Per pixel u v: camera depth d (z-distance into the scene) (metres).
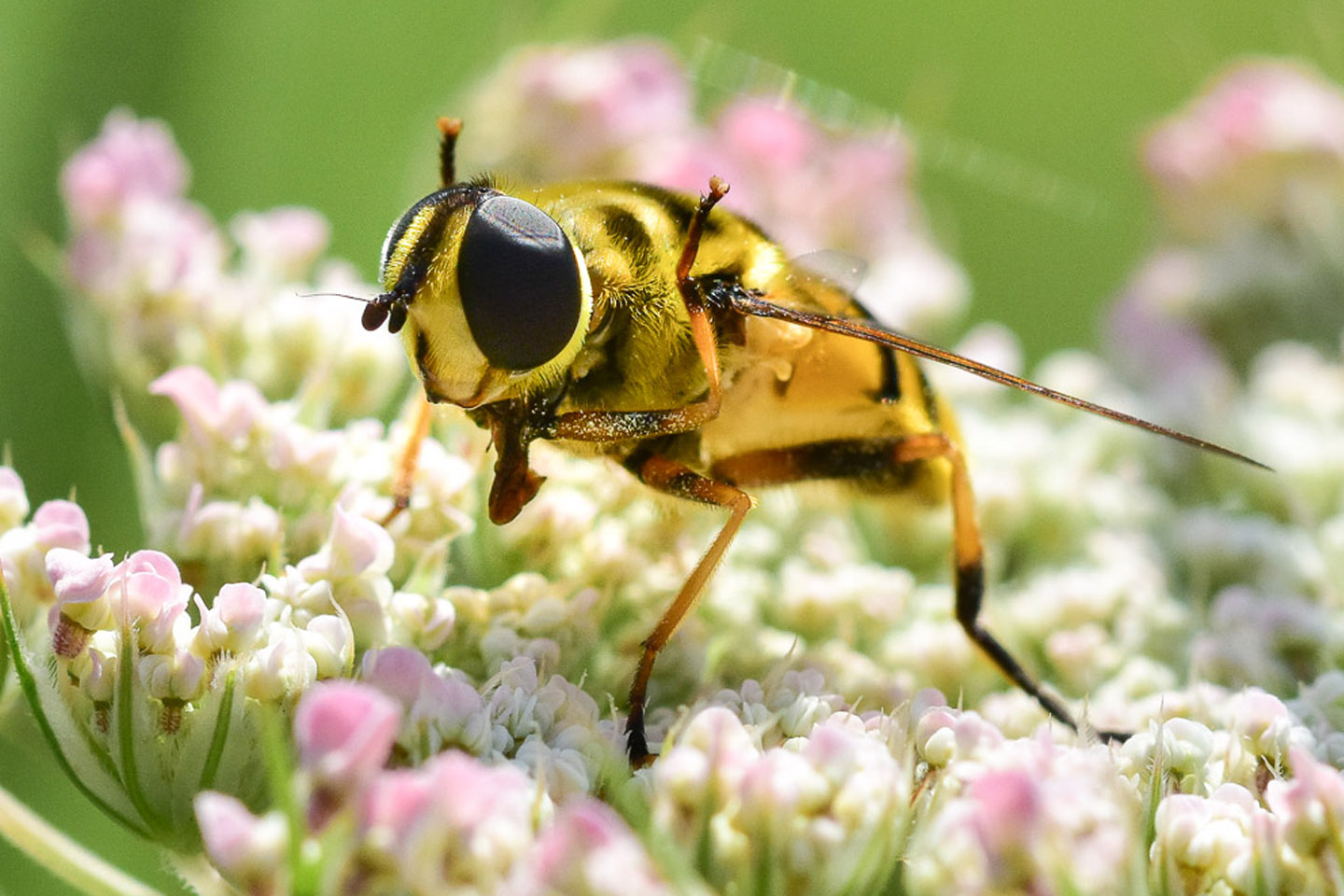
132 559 0.07
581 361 0.08
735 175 0.09
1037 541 0.08
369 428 0.08
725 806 0.07
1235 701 0.07
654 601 0.08
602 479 0.08
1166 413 0.08
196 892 0.07
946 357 0.08
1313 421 0.08
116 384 0.08
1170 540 0.08
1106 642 0.08
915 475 0.08
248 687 0.07
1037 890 0.07
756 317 0.08
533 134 0.08
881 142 0.09
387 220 0.08
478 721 0.07
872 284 0.09
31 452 0.08
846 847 0.07
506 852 0.07
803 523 0.08
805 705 0.07
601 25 0.09
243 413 0.07
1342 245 0.09
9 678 0.07
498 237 0.07
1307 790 0.07
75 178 0.08
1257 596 0.08
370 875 0.07
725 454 0.08
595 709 0.07
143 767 0.07
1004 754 0.07
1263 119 0.09
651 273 0.08
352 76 0.09
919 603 0.08
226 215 0.08
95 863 0.07
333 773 0.07
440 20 0.09
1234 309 0.09
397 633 0.07
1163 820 0.07
